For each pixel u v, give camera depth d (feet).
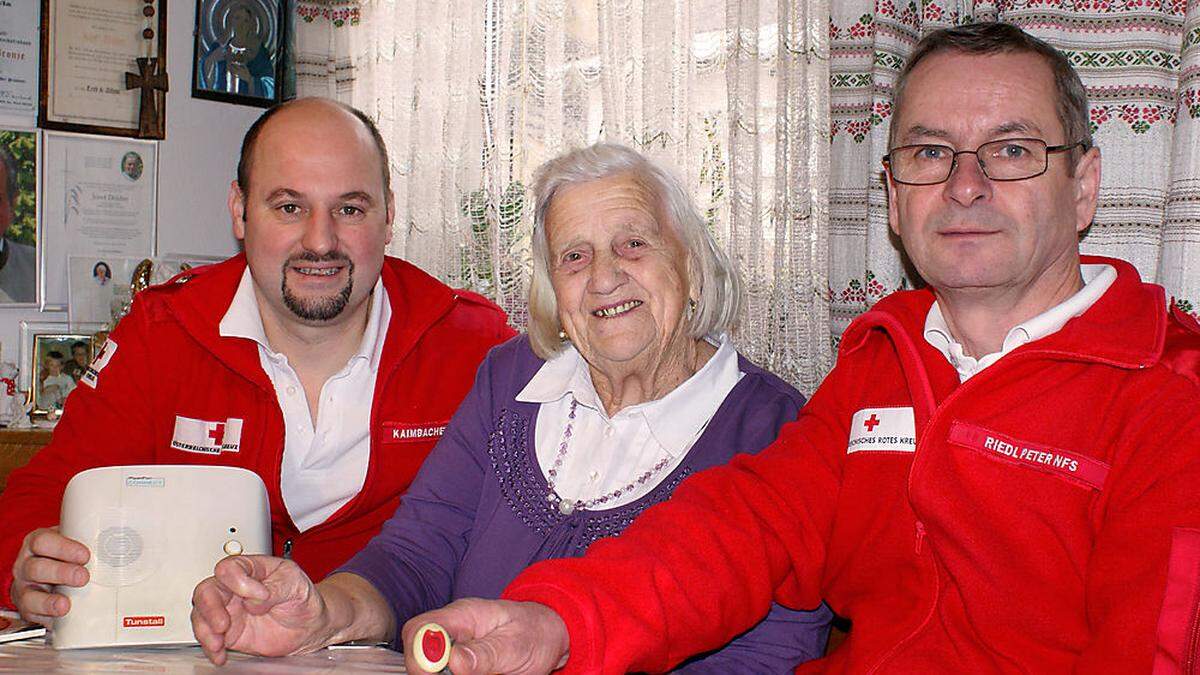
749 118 8.00
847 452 4.84
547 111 9.33
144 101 10.31
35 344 9.84
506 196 9.49
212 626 3.94
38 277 9.99
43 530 4.60
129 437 6.41
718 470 4.78
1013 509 4.20
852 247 7.50
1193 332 4.28
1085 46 6.48
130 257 10.33
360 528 6.63
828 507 4.84
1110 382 4.15
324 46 10.62
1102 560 3.88
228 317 6.36
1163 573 3.66
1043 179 4.28
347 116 6.49
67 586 4.37
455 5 9.67
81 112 10.12
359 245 6.26
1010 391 4.30
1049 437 4.20
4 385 9.71
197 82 10.58
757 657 4.92
